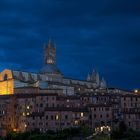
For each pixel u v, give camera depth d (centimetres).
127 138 19788
